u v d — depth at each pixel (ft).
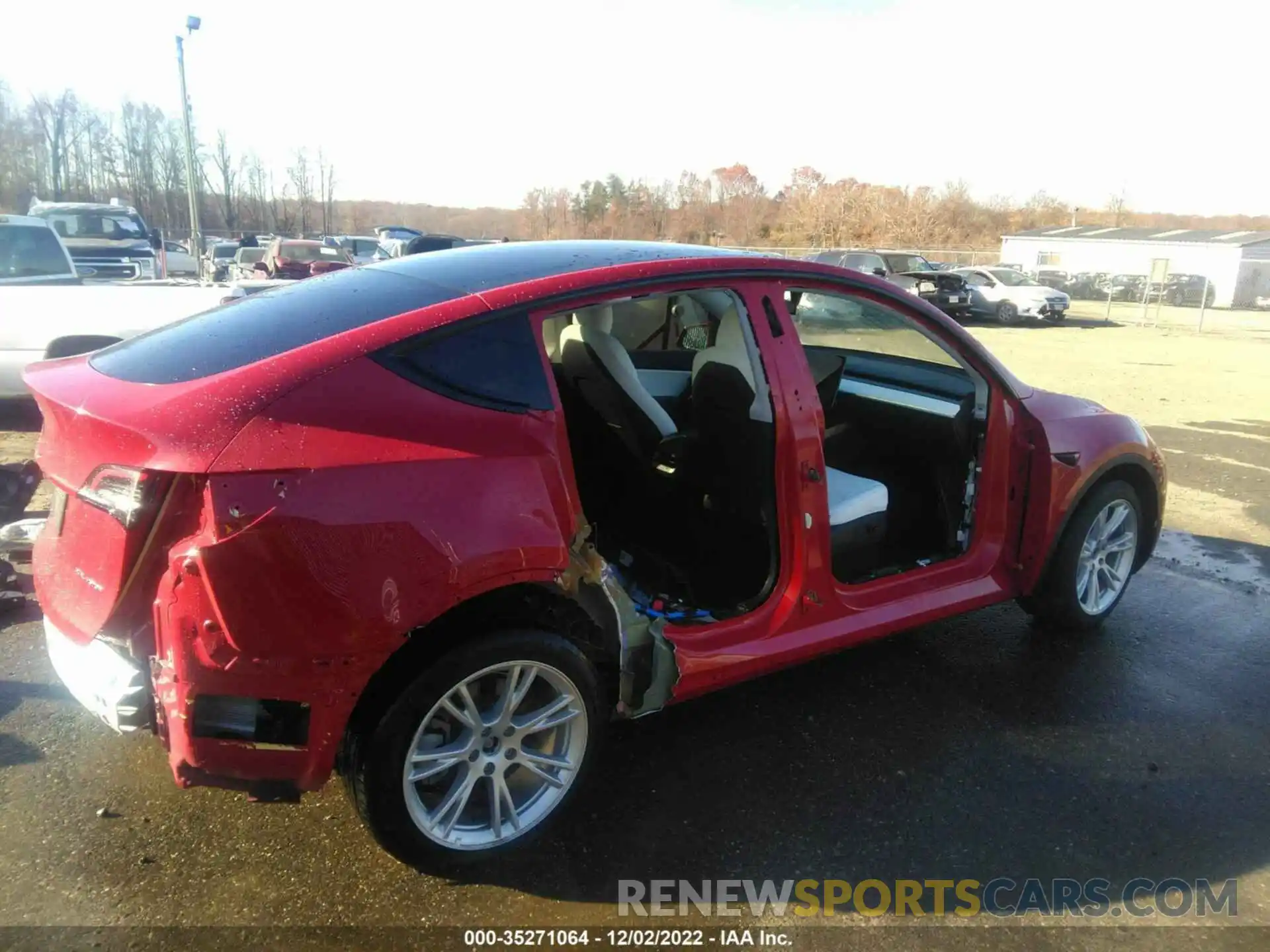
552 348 12.46
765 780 9.92
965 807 9.58
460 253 10.24
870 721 11.13
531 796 8.79
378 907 7.99
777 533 10.09
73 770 9.73
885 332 12.43
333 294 9.06
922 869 8.68
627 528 11.72
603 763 10.14
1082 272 115.85
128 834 8.80
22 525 14.52
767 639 10.00
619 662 8.91
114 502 7.14
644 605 9.84
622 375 10.61
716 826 9.18
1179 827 9.37
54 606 8.02
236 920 7.78
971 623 13.96
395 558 7.26
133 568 7.14
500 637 7.93
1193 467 25.11
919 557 12.47
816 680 12.12
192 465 6.79
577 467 11.68
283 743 7.20
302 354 7.50
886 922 8.05
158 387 7.50
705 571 11.20
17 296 22.89
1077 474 12.34
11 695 11.13
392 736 7.55
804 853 8.84
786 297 10.88
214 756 7.09
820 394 12.53
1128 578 13.98
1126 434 13.09
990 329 75.87
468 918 7.91
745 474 10.25
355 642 7.15
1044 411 12.35
